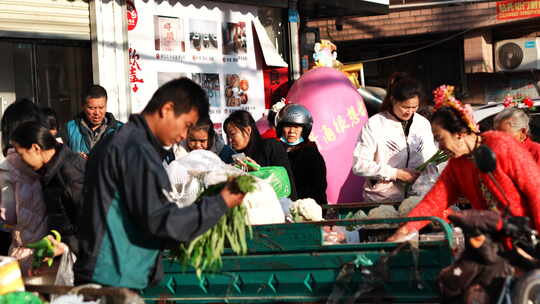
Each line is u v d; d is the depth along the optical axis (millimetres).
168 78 9305
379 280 3984
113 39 8711
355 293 4012
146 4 9078
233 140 6742
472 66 18125
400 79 6145
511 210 4082
